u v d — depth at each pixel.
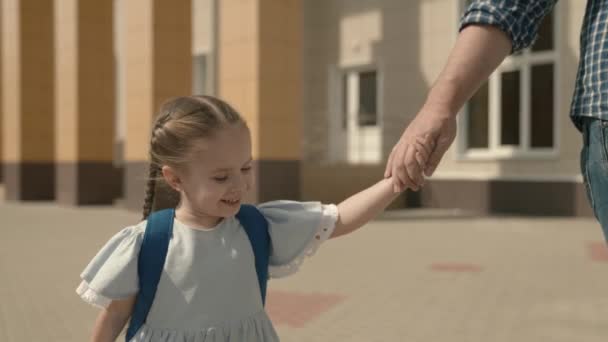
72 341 4.04
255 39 11.32
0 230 10.09
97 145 15.41
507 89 13.20
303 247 1.81
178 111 1.61
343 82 16.23
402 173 1.51
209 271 1.67
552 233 9.57
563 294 5.30
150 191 1.83
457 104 1.45
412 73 14.55
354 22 15.58
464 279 5.95
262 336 1.76
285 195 11.74
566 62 12.12
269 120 11.49
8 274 6.32
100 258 1.68
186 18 13.30
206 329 1.66
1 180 22.00
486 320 4.46
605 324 4.34
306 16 16.47
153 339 1.66
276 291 5.43
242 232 1.75
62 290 5.57
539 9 1.47
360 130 15.81
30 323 4.46
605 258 7.14
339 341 3.98
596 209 1.50
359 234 9.48
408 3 14.57
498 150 13.27
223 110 1.61
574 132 12.01
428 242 8.59
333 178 13.47
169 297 1.66
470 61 1.43
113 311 1.71
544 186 12.35
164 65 13.03
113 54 15.59
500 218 11.88
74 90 15.12
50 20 17.14
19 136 16.78
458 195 13.68
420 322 4.42
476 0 1.49
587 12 1.50
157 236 1.67
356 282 5.82
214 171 1.57
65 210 13.99
